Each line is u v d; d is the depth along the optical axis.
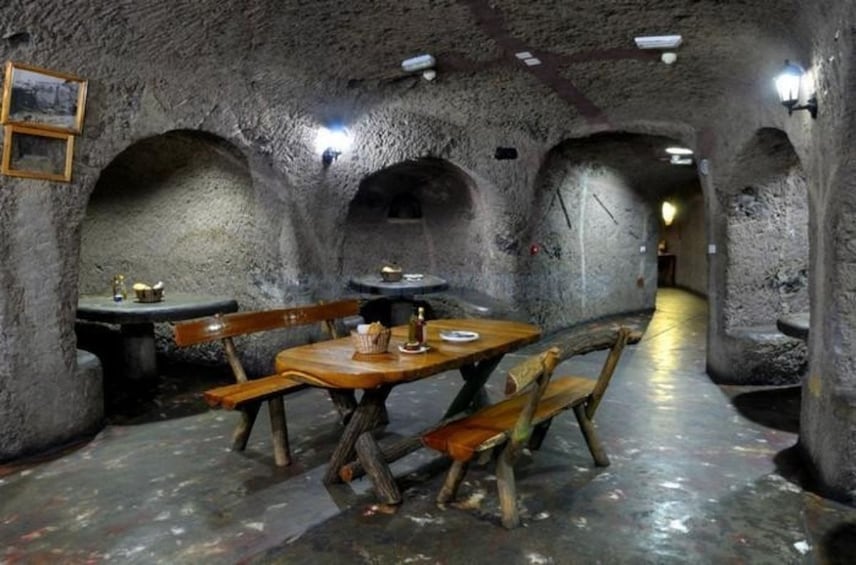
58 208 3.24
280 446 3.06
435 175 6.03
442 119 5.34
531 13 3.38
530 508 2.57
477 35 3.73
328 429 3.58
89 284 5.01
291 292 4.70
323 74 4.31
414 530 2.39
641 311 9.02
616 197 8.05
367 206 6.03
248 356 4.74
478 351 2.90
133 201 4.98
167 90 3.67
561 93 4.84
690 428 3.60
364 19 3.50
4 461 3.09
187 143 4.41
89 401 3.49
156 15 3.24
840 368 2.65
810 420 2.98
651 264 9.28
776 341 4.46
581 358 5.63
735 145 4.30
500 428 2.48
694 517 2.49
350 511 2.55
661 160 7.48
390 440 3.46
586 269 7.55
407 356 2.79
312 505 2.61
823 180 2.81
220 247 4.89
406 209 6.27
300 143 4.55
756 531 2.37
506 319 6.00
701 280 11.02
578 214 7.21
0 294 3.03
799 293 4.68
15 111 2.99
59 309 3.29
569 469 2.99
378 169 5.18
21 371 3.13
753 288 4.66
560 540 2.31
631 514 2.51
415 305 6.16
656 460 3.10
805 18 2.76
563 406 2.79
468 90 4.82
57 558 2.21
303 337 4.90
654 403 4.12
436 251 6.48
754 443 3.34
